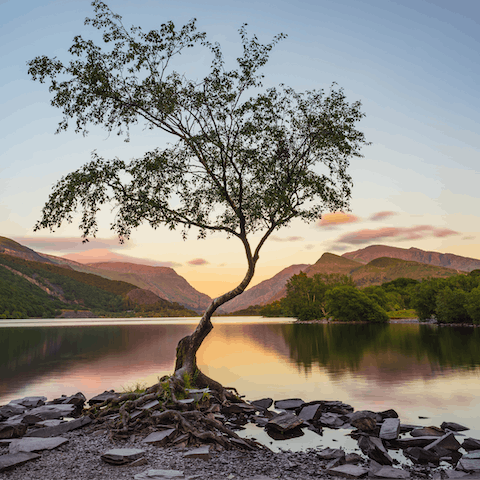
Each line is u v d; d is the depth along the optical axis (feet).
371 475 23.11
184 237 47.96
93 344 130.21
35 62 40.45
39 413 37.35
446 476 23.07
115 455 24.31
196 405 36.68
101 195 43.37
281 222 46.19
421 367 70.64
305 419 37.55
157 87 42.39
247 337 161.68
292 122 45.75
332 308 345.72
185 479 21.59
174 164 44.88
